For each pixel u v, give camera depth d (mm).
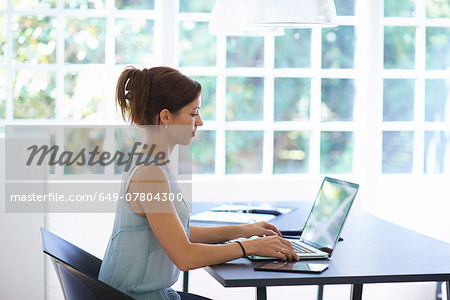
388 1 4117
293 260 2105
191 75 3980
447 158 4234
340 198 2252
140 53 3939
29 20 3842
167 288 2227
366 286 4117
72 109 3893
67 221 3783
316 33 4086
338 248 2316
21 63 3852
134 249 2088
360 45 4082
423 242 2432
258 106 4098
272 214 3027
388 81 4188
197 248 2020
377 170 4117
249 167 4133
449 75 4184
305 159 4168
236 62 4051
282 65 4102
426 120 4250
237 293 4047
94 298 1916
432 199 4137
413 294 4121
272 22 2430
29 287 3520
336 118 4164
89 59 3904
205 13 3955
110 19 3881
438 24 4148
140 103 2139
